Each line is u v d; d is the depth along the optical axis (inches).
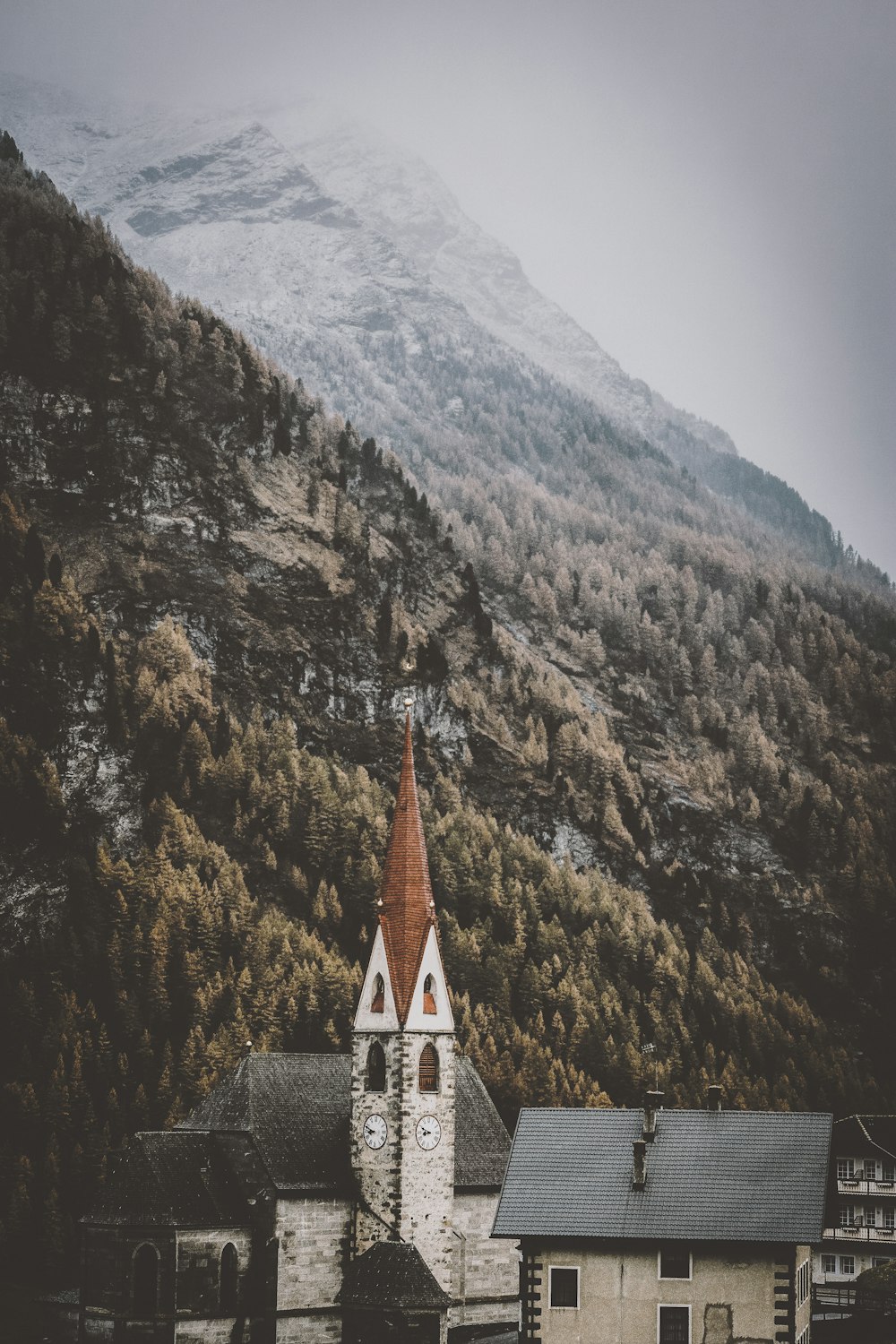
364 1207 4650.6
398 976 4741.6
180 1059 7342.5
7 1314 5418.3
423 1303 4416.8
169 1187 4441.4
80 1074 6988.2
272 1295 4461.1
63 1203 6328.7
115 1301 4325.8
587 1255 3575.3
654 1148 3737.7
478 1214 4891.7
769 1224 3521.2
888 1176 5231.3
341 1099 4926.2
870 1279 3909.9
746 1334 3484.3
